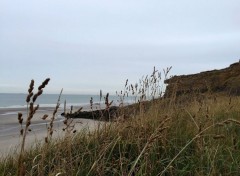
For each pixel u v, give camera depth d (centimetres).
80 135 640
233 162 503
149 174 463
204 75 4684
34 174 481
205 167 483
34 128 2055
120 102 699
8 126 2377
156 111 682
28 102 230
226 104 976
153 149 520
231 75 4344
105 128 617
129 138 567
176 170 486
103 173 467
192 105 823
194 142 573
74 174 470
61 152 525
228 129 660
